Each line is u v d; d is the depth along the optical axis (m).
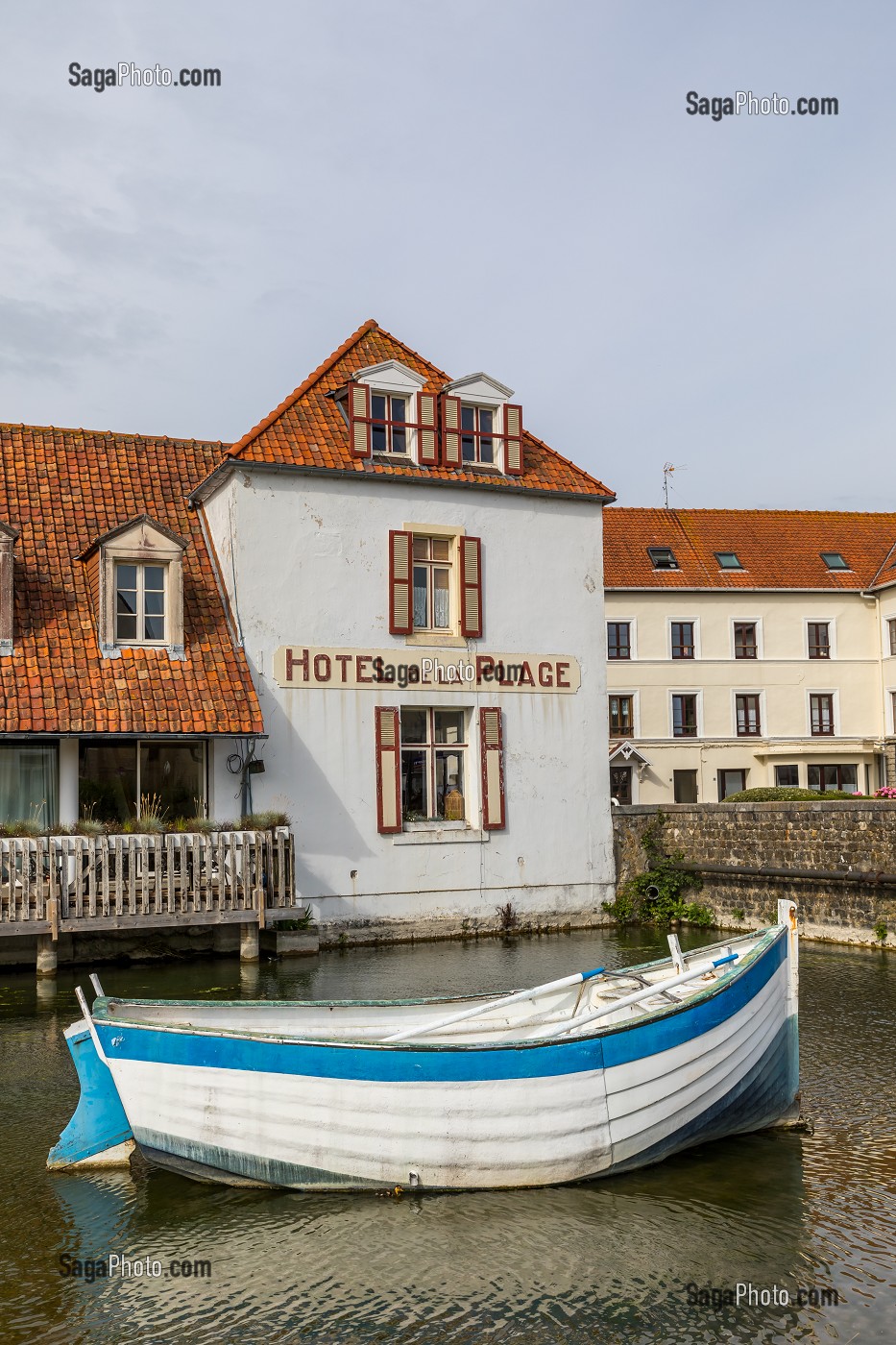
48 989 15.02
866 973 15.69
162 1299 6.80
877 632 44.66
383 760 19.86
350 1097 8.18
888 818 17.23
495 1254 7.36
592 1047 8.53
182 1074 8.18
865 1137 9.42
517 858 20.86
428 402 20.84
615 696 42.56
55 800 17.70
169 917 16.59
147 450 22.05
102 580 18.16
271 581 19.36
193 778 18.66
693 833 21.72
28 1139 9.27
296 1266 7.20
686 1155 9.10
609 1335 6.43
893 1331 6.44
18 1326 6.53
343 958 17.72
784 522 46.44
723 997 9.18
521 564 21.52
